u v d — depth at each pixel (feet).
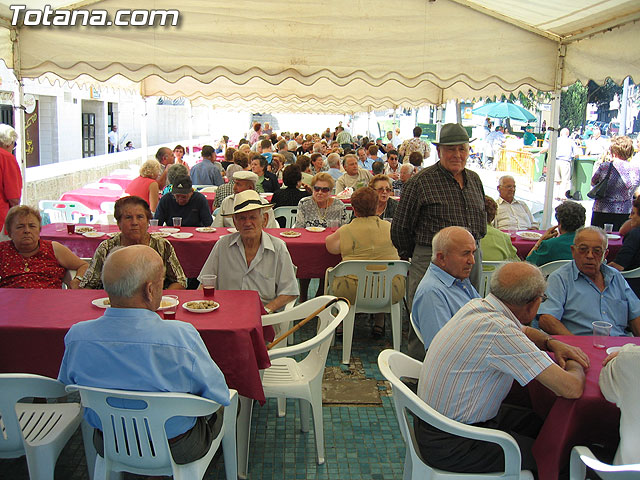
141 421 7.25
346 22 21.89
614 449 8.09
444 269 10.33
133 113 71.77
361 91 39.81
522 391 9.70
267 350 9.84
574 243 11.53
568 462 7.75
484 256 15.67
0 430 7.77
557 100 22.89
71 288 12.55
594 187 24.27
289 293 12.57
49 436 8.09
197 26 21.67
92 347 7.18
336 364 15.19
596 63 20.47
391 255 15.79
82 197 29.07
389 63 22.17
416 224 13.88
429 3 21.89
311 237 17.90
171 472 7.49
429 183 13.56
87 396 7.25
